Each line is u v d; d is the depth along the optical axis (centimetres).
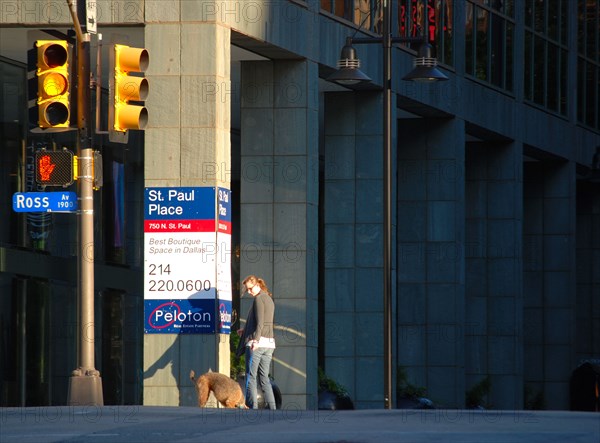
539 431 5172
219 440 4878
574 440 4825
